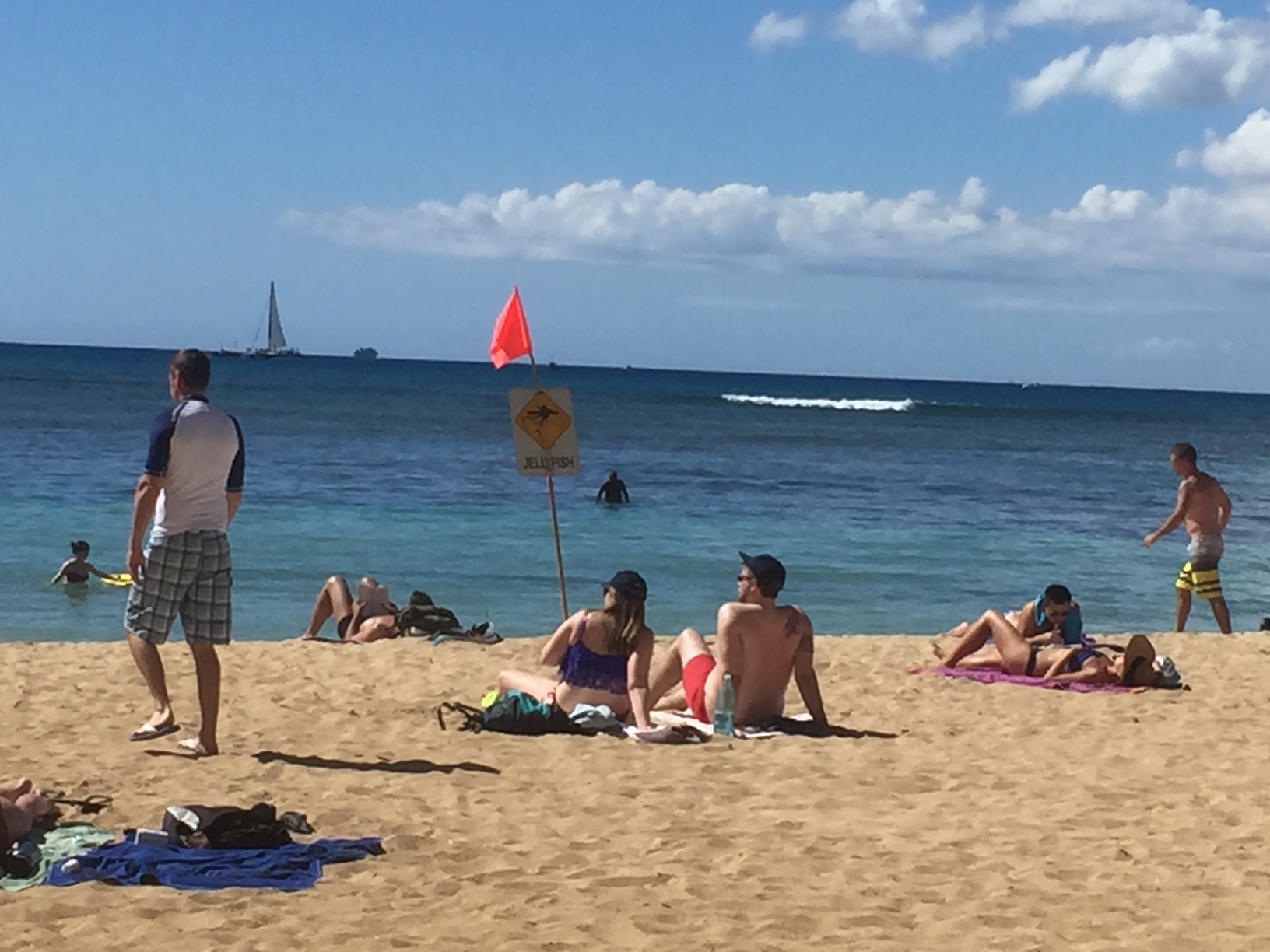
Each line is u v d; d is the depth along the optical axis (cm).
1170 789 763
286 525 2505
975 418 10538
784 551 2431
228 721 928
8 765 770
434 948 503
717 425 7600
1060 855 633
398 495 3061
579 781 770
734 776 791
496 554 2256
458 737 883
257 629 1631
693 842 649
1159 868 611
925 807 725
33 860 592
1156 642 1389
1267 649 1346
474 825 677
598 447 5316
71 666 1151
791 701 1062
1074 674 1135
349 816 686
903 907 558
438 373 19062
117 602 1797
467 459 4216
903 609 1922
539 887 578
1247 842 654
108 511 2573
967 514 3219
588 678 941
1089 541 2783
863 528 2839
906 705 1037
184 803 703
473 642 1327
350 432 5459
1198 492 1502
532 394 1302
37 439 4247
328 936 513
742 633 916
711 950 507
